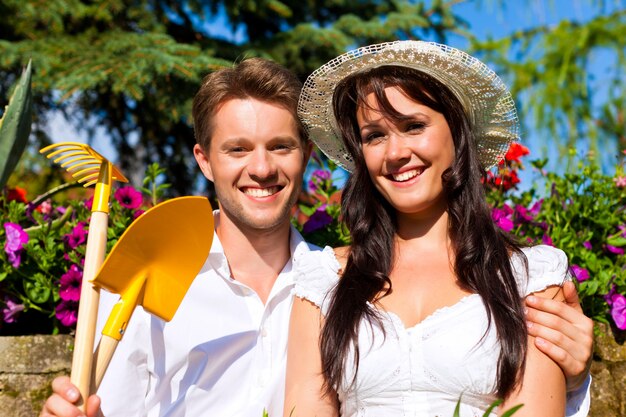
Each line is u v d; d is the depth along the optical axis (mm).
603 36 7227
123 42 5637
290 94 2285
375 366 1953
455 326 1949
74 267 2527
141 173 7043
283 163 2281
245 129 2242
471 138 2090
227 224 2346
